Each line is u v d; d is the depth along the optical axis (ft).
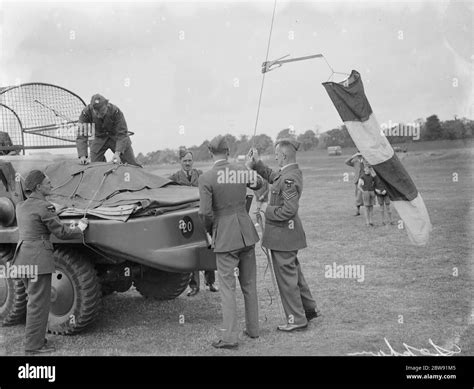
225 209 15.33
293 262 16.03
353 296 18.71
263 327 16.56
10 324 17.69
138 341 15.76
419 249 24.85
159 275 19.66
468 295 18.37
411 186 16.55
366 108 16.38
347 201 39.40
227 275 15.21
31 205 15.17
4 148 20.59
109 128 20.03
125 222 15.39
